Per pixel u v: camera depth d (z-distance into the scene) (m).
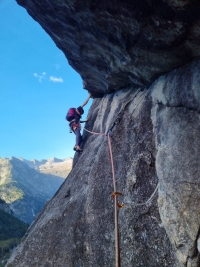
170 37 4.80
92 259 5.77
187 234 4.23
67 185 8.34
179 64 5.49
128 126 6.92
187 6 4.03
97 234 5.91
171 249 4.59
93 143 8.68
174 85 5.59
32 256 6.88
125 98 7.97
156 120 6.04
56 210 7.44
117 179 6.24
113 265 5.33
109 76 7.60
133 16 4.68
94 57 7.09
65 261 6.14
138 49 5.52
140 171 5.79
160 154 5.30
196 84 4.91
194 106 5.01
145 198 5.41
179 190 4.56
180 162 4.81
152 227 5.00
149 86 6.93
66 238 6.42
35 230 7.46
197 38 4.60
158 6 4.25
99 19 5.21
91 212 6.32
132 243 5.15
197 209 4.23
